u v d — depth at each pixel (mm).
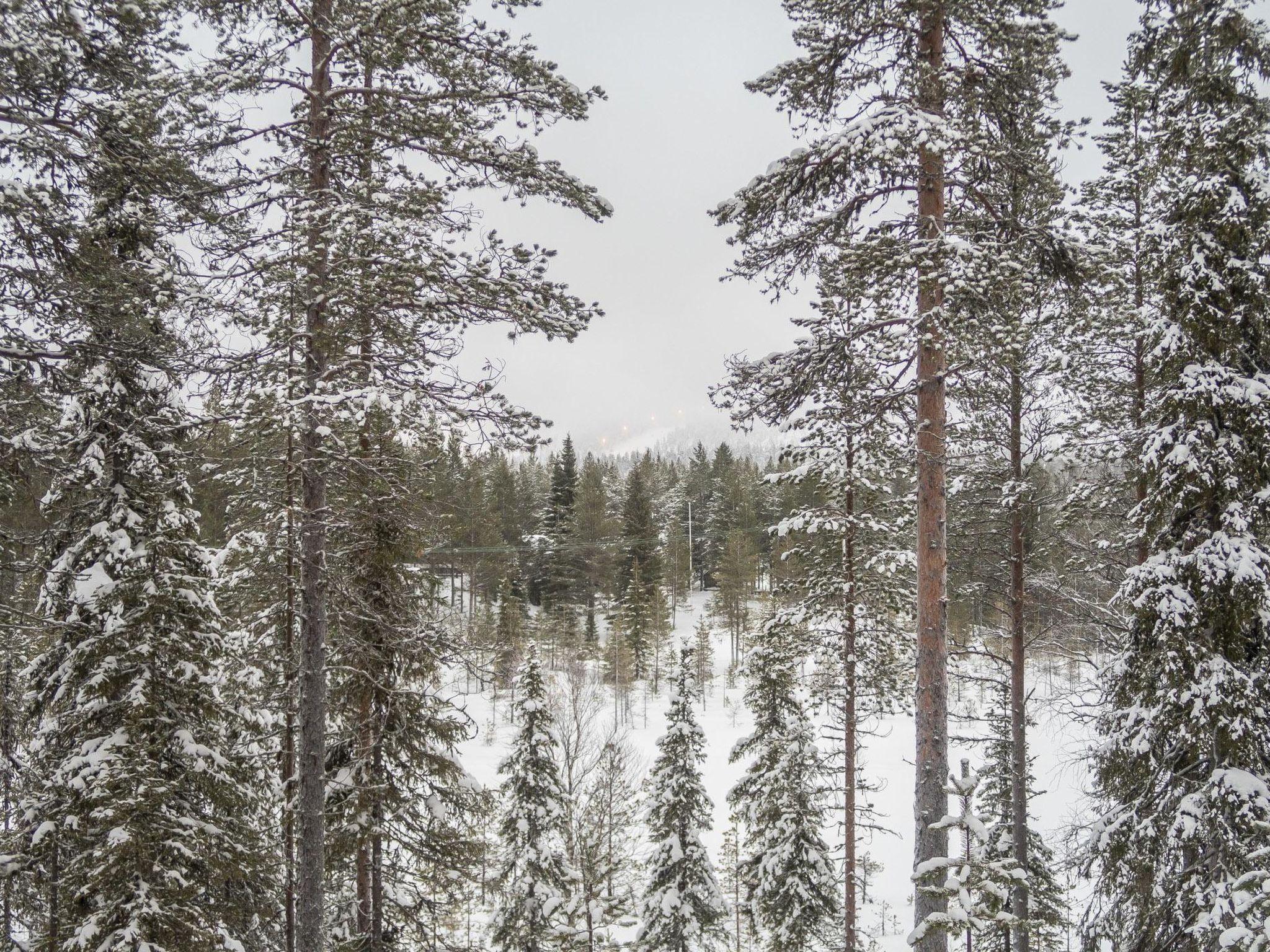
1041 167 10414
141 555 10656
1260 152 9742
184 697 11328
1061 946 19578
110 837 9766
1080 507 13648
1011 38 9000
